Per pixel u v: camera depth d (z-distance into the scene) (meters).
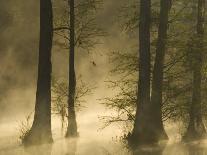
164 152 28.23
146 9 32.84
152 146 30.72
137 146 30.77
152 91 33.09
